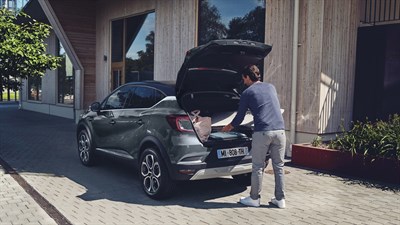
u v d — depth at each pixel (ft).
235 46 16.49
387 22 27.43
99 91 48.93
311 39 25.62
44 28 28.30
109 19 46.24
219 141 16.47
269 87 15.98
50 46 62.39
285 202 16.80
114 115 20.76
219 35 32.48
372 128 21.79
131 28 43.37
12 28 26.25
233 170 16.72
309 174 21.75
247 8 30.17
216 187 19.35
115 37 46.19
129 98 20.31
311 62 25.70
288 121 27.02
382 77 27.32
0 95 29.27
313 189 18.76
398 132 20.54
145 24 41.34
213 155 16.28
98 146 22.70
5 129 43.14
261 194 18.07
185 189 18.97
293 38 25.85
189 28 35.01
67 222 14.49
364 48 28.04
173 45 36.99
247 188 19.20
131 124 19.08
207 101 18.11
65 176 21.65
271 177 21.18
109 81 46.88
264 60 28.50
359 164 20.92
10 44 24.99
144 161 17.90
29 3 49.34
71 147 31.53
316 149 22.85
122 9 43.93
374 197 17.48
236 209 15.99
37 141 34.55
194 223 14.39
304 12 25.90
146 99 18.86
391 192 18.26
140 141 18.13
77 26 47.47
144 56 41.57
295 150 23.95
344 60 27.25
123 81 44.73
